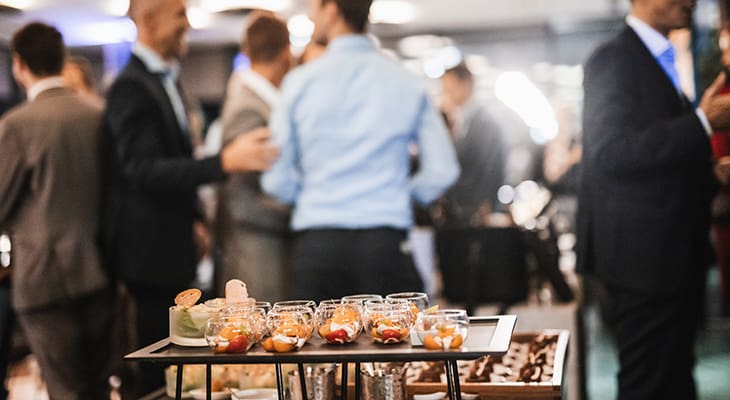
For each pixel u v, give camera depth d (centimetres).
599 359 638
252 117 409
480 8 1209
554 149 716
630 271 310
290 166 355
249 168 345
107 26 1205
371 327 214
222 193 423
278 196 361
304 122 347
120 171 364
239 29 1263
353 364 266
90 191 381
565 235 680
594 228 321
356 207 343
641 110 311
